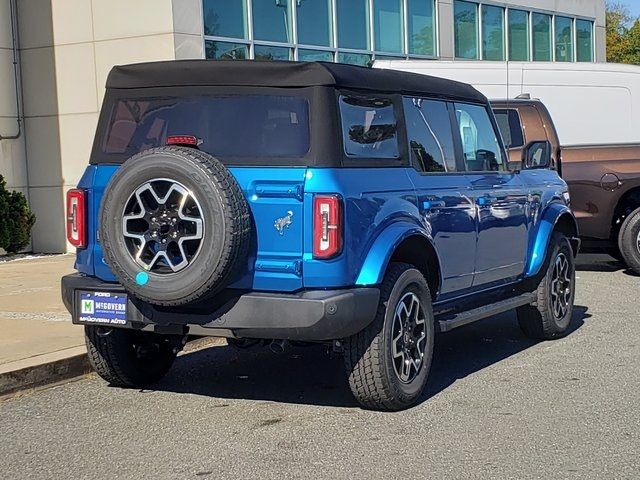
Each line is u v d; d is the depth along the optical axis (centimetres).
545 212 836
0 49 1490
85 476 491
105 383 696
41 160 1523
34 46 1509
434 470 493
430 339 635
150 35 1408
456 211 677
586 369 727
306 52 1642
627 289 1167
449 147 704
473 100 754
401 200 608
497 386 677
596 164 1263
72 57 1480
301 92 569
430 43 1964
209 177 532
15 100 1514
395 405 602
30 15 1506
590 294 1130
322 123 558
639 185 1246
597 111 1402
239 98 584
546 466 499
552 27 2388
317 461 510
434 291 664
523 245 794
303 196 545
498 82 1400
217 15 1469
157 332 578
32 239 1535
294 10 1605
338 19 1716
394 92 636
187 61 601
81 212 608
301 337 546
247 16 1517
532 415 597
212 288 536
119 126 621
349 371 590
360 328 562
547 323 833
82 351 721
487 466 499
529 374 714
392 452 524
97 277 605
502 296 812
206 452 528
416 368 620
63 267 1297
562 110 1409
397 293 593
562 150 1282
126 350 654
